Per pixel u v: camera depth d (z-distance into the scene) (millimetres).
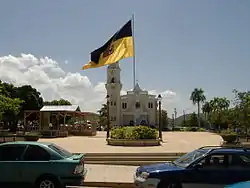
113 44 26562
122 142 25562
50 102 89562
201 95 112875
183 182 9055
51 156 10242
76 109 45156
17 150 10367
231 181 9000
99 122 76688
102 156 18797
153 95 96625
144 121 89812
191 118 114938
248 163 9266
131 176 14062
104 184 12734
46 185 10047
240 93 31609
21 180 10086
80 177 10180
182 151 20344
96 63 26906
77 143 27641
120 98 95438
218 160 9297
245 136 28516
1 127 58656
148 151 20453
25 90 63312
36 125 50312
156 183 9055
